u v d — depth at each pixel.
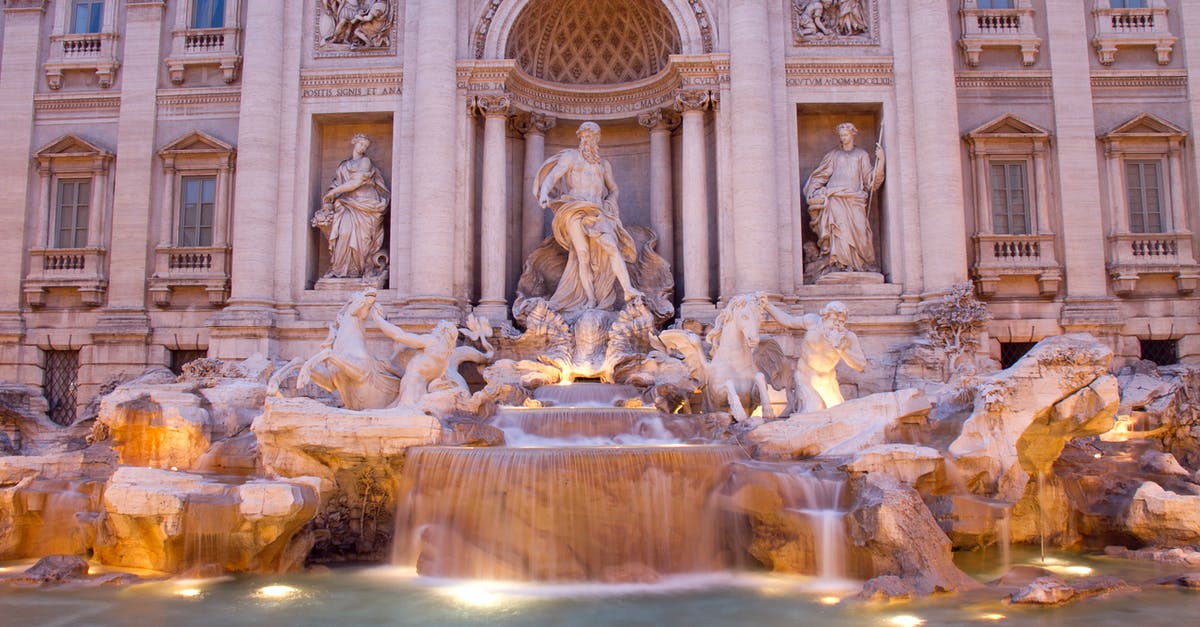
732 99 25.27
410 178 25.67
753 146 24.83
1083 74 27.08
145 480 15.60
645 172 28.58
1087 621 12.26
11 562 16.75
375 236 26.08
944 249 24.55
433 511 15.53
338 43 26.56
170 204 26.98
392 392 19.98
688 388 21.39
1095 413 17.23
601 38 28.16
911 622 12.29
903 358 23.64
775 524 15.66
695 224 25.17
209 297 26.38
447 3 25.55
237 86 27.30
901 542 14.09
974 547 16.39
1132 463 20.05
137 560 15.89
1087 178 26.61
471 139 25.80
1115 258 26.55
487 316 24.84
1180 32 27.73
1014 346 26.34
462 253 25.20
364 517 17.25
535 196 26.02
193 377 23.08
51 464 18.39
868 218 25.98
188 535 15.20
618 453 15.16
